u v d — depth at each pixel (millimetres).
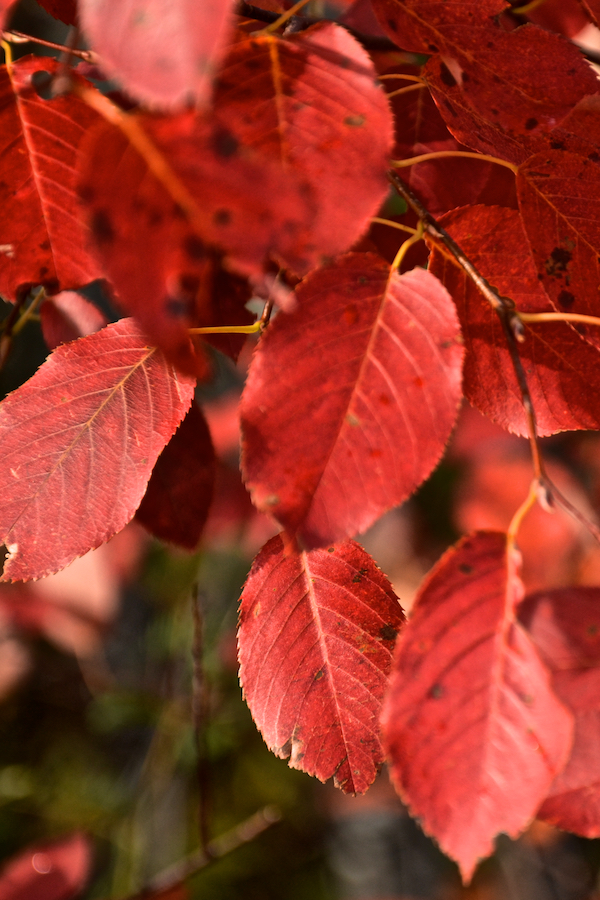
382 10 387
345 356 352
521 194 386
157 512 421
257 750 994
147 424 385
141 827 942
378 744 383
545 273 385
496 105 389
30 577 376
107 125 328
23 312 466
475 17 384
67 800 1001
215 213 327
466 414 992
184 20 320
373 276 357
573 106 385
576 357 389
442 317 353
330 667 386
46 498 380
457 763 341
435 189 419
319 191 344
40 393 386
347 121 347
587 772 346
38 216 401
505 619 348
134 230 327
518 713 342
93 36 324
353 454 349
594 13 405
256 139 346
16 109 386
